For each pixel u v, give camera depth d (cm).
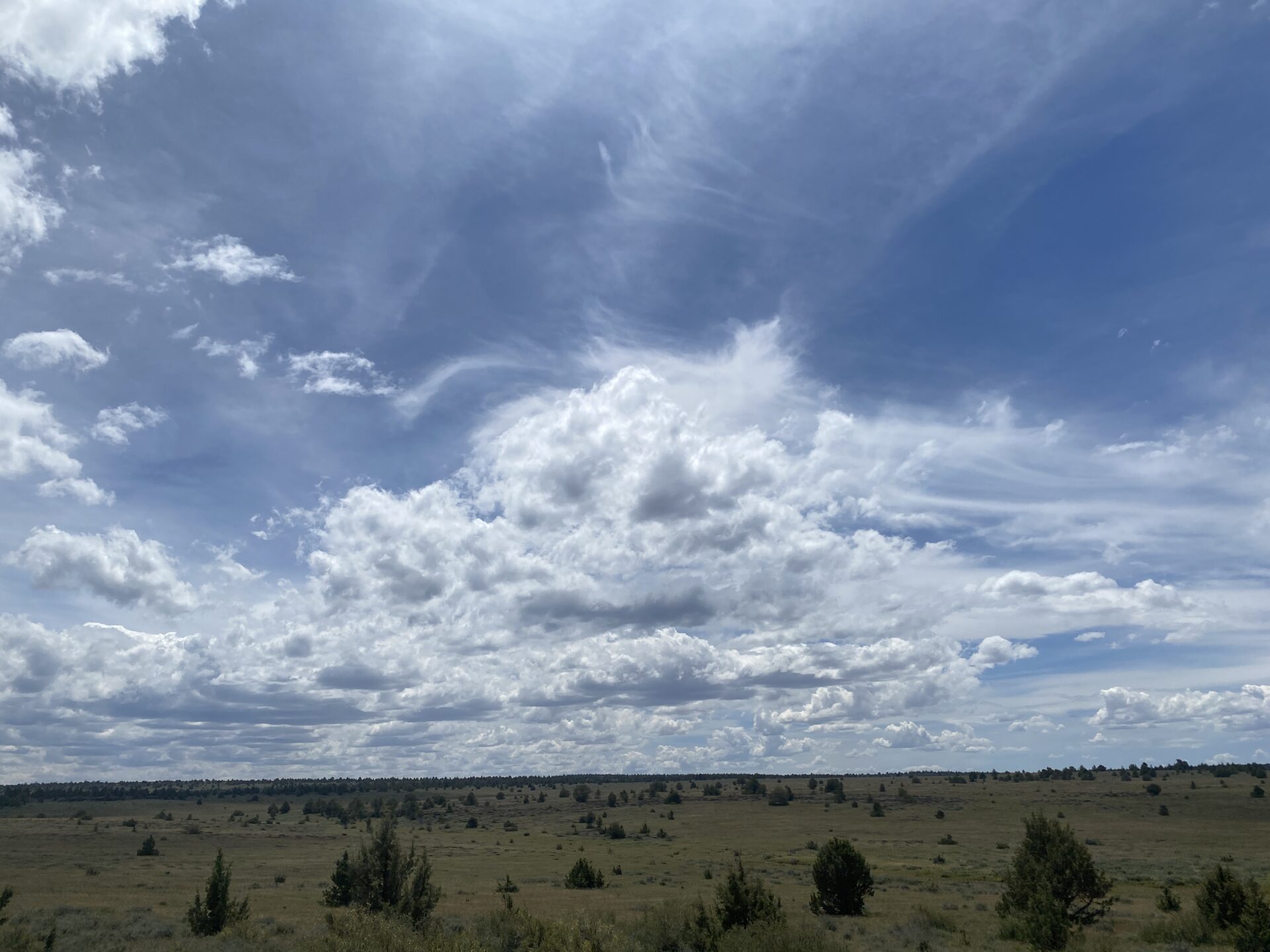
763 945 2212
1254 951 2638
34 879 7262
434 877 7919
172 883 7138
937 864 8731
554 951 2147
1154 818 14738
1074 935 2912
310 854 11194
